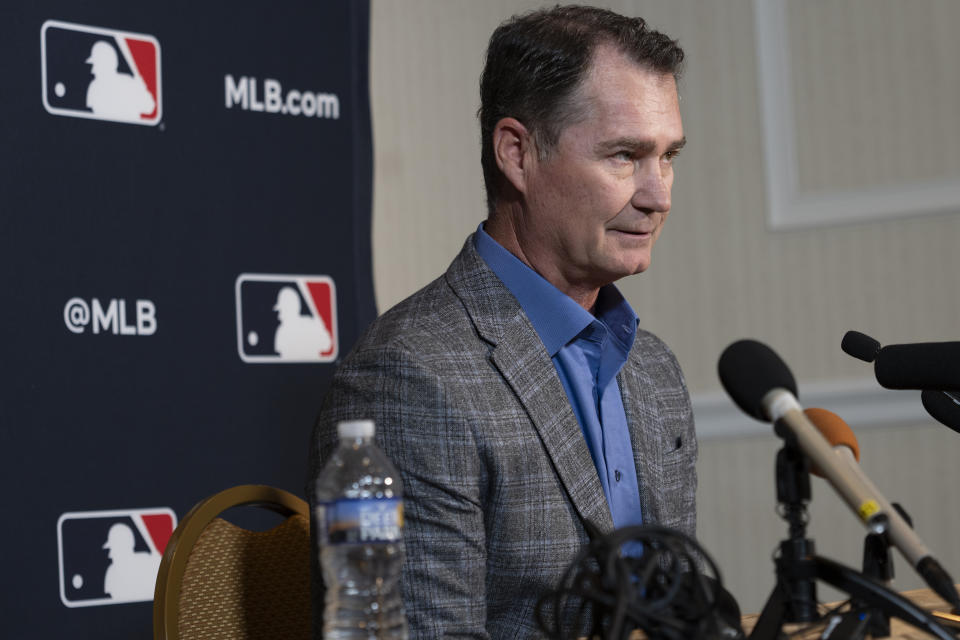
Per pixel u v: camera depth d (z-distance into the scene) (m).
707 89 8.62
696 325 8.62
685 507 4.15
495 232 3.99
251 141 5.50
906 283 7.91
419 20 8.79
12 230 4.75
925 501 7.68
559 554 3.54
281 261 5.57
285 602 3.88
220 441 5.30
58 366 4.84
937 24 7.82
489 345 3.71
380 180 8.55
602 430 3.89
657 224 3.80
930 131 7.84
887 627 2.37
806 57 8.27
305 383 5.62
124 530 4.98
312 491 3.62
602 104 3.66
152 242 5.15
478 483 3.49
